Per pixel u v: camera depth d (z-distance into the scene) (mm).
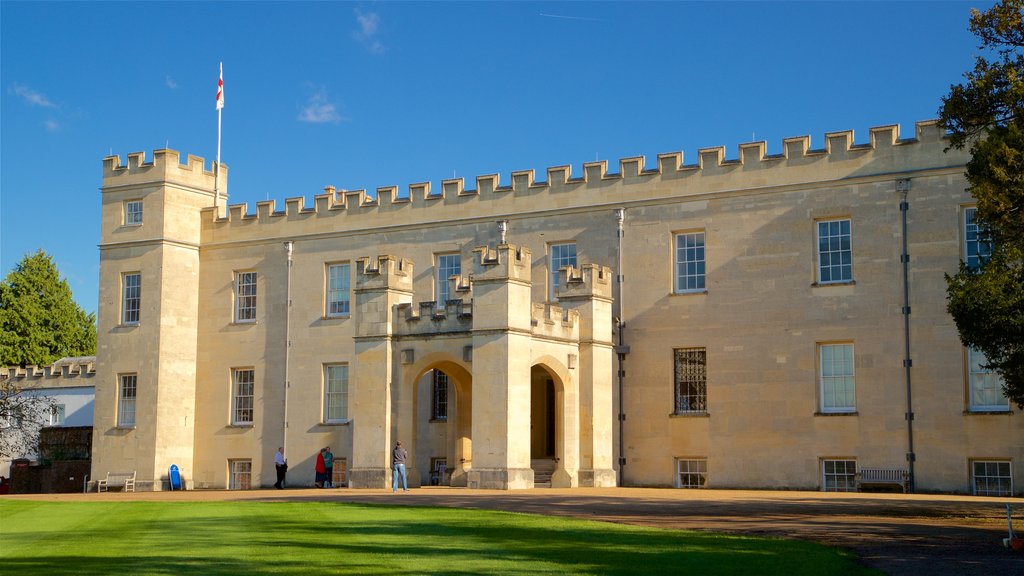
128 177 52969
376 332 40656
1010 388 28547
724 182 42750
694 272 43219
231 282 52438
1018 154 26578
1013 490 37031
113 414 51750
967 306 27156
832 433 39969
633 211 44281
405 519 26125
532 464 44250
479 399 38062
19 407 56875
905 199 39625
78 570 17844
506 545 20812
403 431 40094
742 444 41344
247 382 51625
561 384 40625
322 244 50594
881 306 39625
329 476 47719
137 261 52250
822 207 40969
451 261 47938
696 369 42781
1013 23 27500
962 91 28375
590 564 18281
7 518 28625
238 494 39719
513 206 46625
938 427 38312
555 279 45531
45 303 83000
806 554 19266
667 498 32750
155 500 36531
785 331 41125
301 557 19297
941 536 22531
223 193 55062
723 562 18422
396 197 49250
